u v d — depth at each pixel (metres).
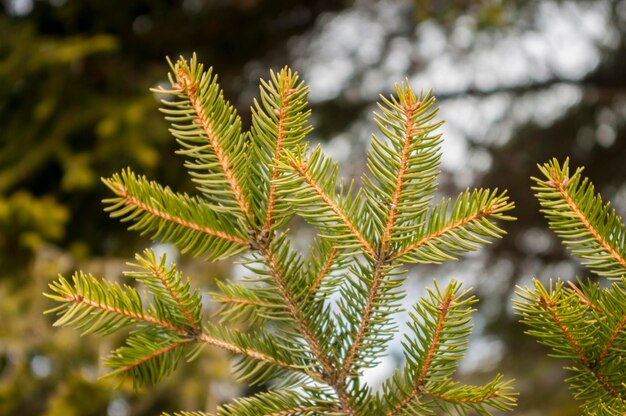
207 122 0.75
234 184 0.78
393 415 0.79
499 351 5.21
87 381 2.53
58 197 3.59
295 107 0.73
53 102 3.34
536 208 5.66
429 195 0.73
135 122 3.27
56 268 2.97
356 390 0.80
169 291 0.78
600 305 0.77
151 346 0.79
